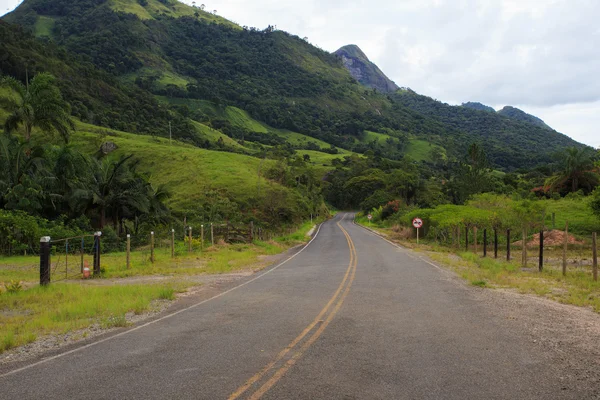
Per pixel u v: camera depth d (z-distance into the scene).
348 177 121.56
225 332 7.25
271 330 7.30
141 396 4.52
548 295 10.74
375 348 6.15
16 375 5.38
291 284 13.02
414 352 5.96
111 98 125.00
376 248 28.28
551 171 117.88
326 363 5.49
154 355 6.01
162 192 41.72
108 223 38.09
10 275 16.55
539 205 31.80
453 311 8.78
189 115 160.00
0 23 118.81
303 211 67.81
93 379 5.10
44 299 11.17
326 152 173.00
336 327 7.43
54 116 41.09
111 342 6.85
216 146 121.38
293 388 4.66
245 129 173.88
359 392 4.54
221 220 48.22
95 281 15.08
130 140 86.56
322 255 24.25
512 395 4.48
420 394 4.49
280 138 181.12
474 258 19.66
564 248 14.35
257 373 5.15
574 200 46.84
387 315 8.41
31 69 102.31
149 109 131.88
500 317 8.21
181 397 4.47
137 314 9.18
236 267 18.75
